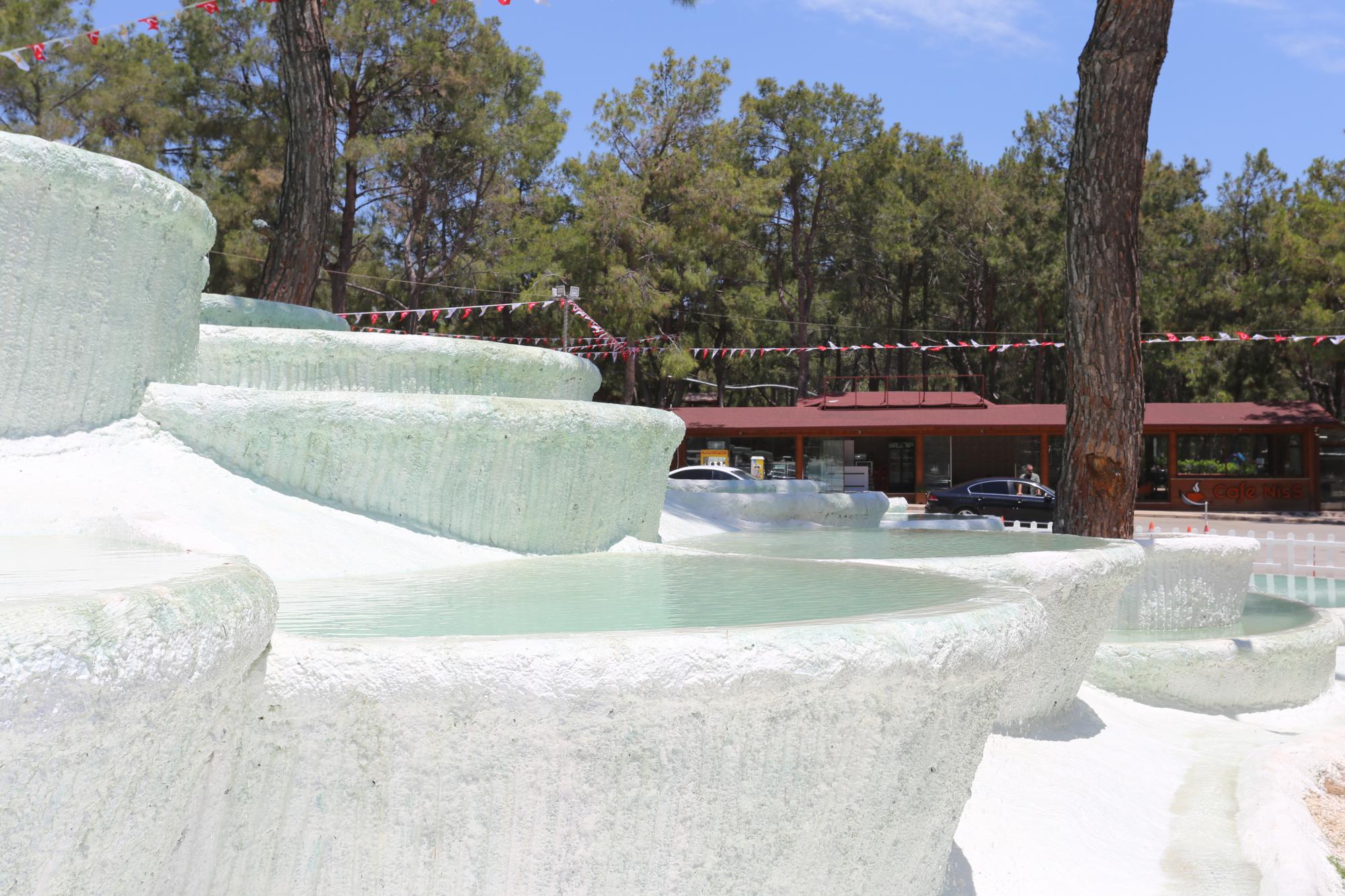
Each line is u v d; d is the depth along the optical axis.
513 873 2.22
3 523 3.27
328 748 2.13
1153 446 29.84
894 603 3.08
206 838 2.03
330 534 4.05
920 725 2.53
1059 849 4.21
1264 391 33.31
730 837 2.33
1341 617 8.93
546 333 29.39
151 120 23.38
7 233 3.69
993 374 41.62
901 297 40.91
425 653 2.12
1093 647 5.68
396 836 2.19
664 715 2.18
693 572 4.04
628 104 30.81
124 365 4.09
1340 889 4.09
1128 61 8.39
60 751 1.47
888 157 36.94
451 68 24.86
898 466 30.47
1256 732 6.52
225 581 1.93
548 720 2.12
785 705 2.27
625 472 5.06
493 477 4.54
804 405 32.25
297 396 4.28
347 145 24.06
